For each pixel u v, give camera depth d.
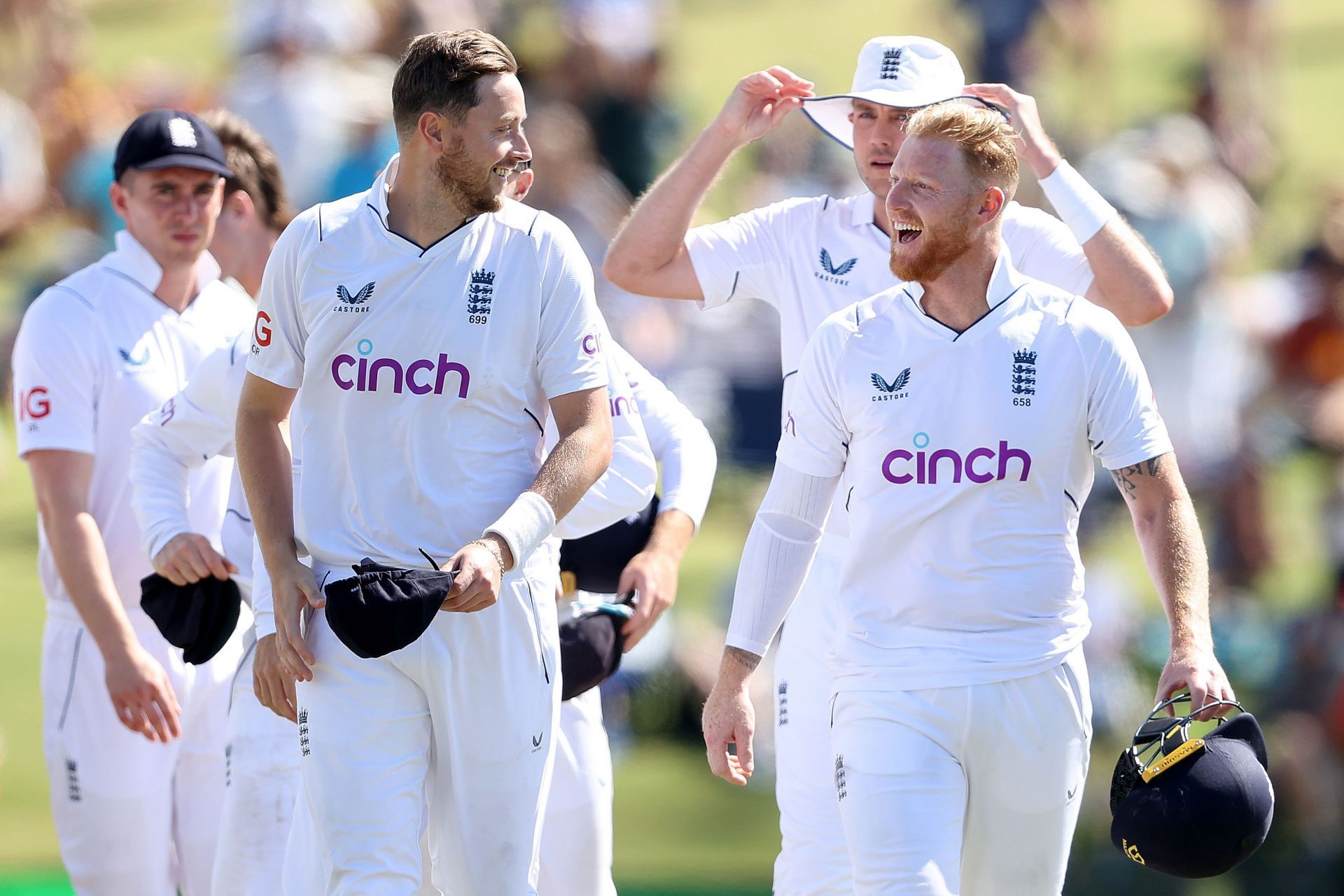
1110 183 37.97
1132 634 30.78
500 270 12.55
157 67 52.75
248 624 17.09
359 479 12.57
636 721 30.58
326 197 40.50
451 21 47.03
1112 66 51.94
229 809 15.04
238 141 17.83
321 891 12.72
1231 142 46.16
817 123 16.58
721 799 29.08
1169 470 13.12
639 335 38.34
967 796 13.14
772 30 59.44
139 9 63.62
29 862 26.45
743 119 16.02
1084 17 49.19
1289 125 50.44
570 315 12.78
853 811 12.91
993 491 12.79
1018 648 12.86
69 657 16.92
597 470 12.80
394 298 12.43
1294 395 36.88
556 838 15.46
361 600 11.67
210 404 15.33
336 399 12.58
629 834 27.70
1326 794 27.45
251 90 43.41
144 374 16.92
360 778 12.46
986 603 12.85
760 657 13.97
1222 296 37.78
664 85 47.06
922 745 12.81
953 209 12.71
